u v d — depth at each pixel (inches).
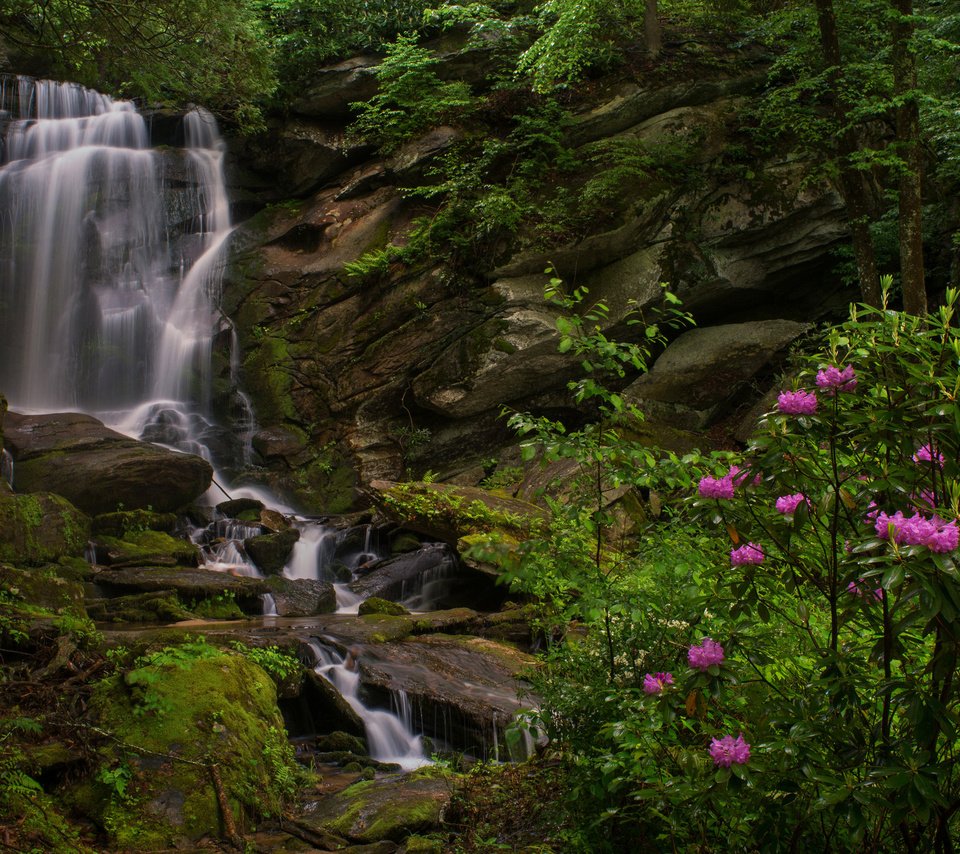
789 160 659.4
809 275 687.7
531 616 366.0
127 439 547.5
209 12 440.5
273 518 565.3
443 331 637.3
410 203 692.7
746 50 713.6
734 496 124.3
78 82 741.9
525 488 521.7
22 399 647.1
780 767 114.0
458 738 294.0
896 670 129.9
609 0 643.5
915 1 684.7
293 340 682.2
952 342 112.3
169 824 192.2
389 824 199.0
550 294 167.9
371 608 424.2
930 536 95.2
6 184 666.2
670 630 159.3
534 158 649.6
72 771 198.8
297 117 744.3
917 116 503.5
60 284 673.0
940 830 111.6
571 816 162.2
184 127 759.1
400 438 639.8
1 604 271.6
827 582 120.5
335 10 738.8
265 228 733.9
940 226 664.4
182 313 706.8
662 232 640.4
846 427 115.6
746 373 620.1
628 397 616.4
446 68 706.2
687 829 137.6
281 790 221.9
